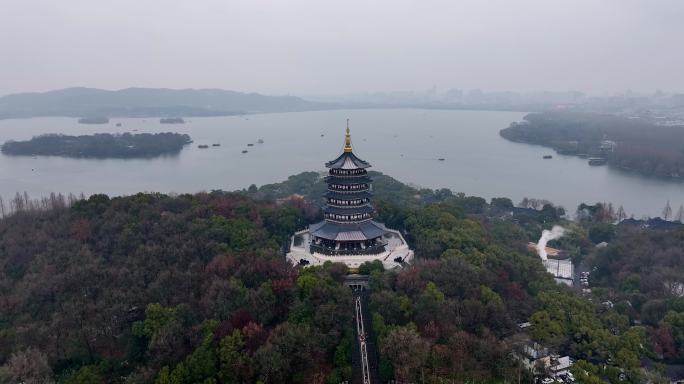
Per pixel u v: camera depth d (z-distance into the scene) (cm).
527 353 13612
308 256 18362
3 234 18812
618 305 16975
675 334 14625
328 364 12706
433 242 18788
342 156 19275
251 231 18175
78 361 13125
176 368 11538
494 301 14788
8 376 11306
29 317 14250
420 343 12038
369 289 16138
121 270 15275
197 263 15925
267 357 11506
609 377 12644
